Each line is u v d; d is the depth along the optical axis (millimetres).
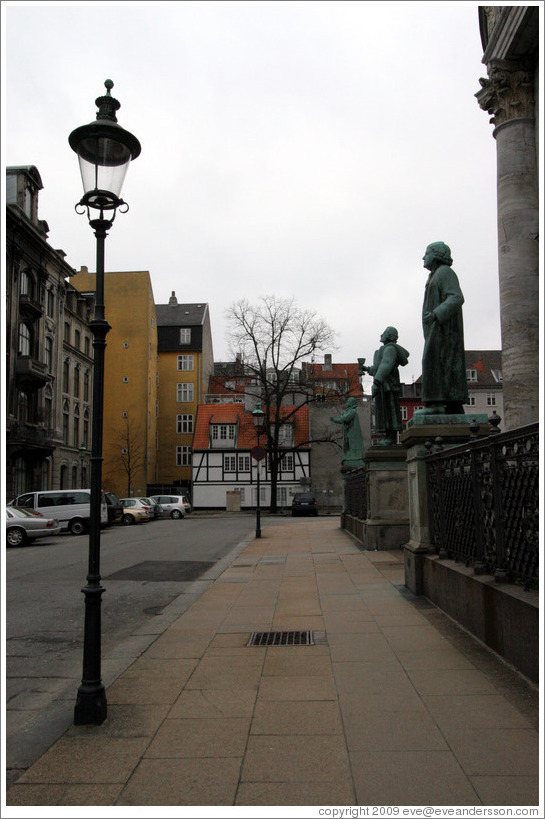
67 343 44875
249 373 50031
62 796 3297
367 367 15047
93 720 4289
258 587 10062
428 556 8070
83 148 4746
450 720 4090
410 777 3355
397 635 6348
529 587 4996
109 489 57688
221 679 5223
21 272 36438
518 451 4895
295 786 3307
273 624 7273
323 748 3756
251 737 3971
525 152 10727
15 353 34969
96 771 3572
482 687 4652
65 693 5355
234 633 6914
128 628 7754
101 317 4824
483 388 70438
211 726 4184
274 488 45500
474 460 6074
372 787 3260
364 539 14891
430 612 7273
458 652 5543
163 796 3256
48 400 40281
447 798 3127
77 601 9961
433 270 9594
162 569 13336
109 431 58344
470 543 6484
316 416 56750
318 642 6305
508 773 3363
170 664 5727
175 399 65812
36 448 36125
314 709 4418
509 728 3934
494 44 10805
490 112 11273
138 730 4156
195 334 66750
